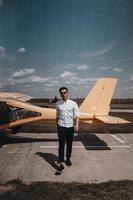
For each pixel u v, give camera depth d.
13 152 7.21
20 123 8.30
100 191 4.25
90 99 8.59
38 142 8.63
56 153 7.09
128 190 4.30
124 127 12.36
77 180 4.95
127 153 7.18
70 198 3.99
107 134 10.28
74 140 8.95
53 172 5.45
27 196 4.04
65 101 5.48
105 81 8.62
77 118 5.54
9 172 5.42
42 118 8.34
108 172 5.48
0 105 8.26
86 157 6.71
